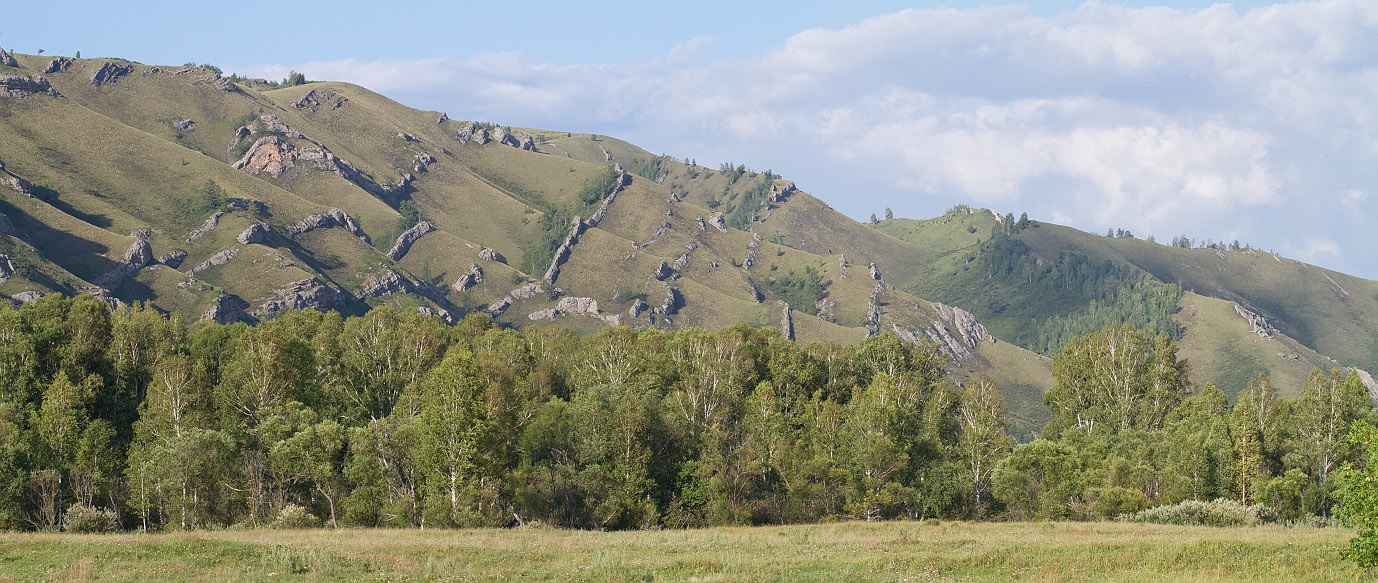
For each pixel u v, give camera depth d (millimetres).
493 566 46625
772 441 90562
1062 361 133500
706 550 53312
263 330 98625
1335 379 103625
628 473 82375
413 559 47281
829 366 117938
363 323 113750
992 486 94312
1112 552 50656
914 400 107688
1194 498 87062
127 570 42406
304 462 76438
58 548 46125
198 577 41406
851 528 68812
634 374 109250
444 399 76875
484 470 75562
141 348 98562
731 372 106438
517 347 116625
